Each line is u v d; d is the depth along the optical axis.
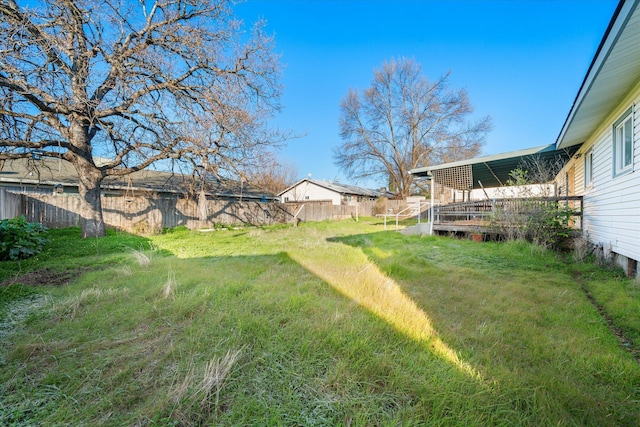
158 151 9.13
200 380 1.65
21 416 1.43
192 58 8.48
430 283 3.86
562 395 1.59
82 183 8.45
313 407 1.49
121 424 1.37
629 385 1.72
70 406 1.50
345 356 1.95
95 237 8.45
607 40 2.91
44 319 2.62
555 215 6.65
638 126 3.99
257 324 2.38
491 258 5.62
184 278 3.90
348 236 10.01
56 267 4.75
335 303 2.97
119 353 2.00
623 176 4.52
